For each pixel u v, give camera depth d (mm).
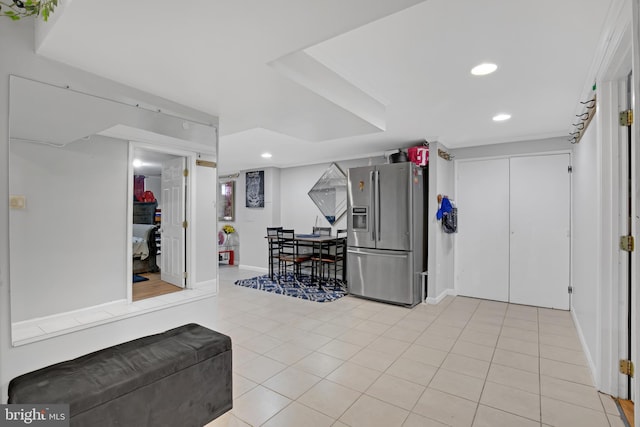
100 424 1328
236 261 7816
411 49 1947
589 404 2088
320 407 2074
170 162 2164
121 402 1393
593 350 2475
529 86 2498
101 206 1808
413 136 4172
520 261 4324
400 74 2291
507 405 2086
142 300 2021
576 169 3641
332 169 6078
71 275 1693
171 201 2186
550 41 1837
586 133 2824
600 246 2213
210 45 1454
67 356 1671
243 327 3533
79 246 1722
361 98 2574
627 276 2123
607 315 2193
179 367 1609
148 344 1760
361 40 1837
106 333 1837
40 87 1560
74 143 1693
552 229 4117
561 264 4062
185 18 1237
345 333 3344
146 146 2025
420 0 1139
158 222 2113
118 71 1724
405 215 4230
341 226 5938
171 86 1941
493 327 3484
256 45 1457
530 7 1529
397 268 4289
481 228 4590
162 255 2131
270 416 1981
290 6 1165
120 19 1240
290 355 2832
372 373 2508
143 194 2020
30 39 1523
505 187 4418
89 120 1749
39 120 1560
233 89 1979
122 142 1902
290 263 6613
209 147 2428
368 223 4551
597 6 1511
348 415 1991
